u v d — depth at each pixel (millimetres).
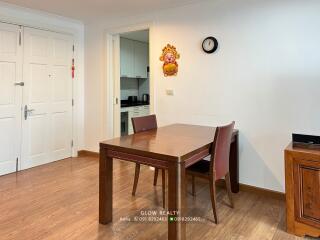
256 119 2902
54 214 2426
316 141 2229
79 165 3973
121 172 3689
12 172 3605
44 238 2041
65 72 4223
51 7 3467
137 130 2816
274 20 2721
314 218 2031
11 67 3516
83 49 4457
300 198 2082
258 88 2867
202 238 2070
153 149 2008
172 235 1843
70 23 4230
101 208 2262
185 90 3395
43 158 4000
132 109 5375
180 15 3359
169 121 3566
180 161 1818
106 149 2201
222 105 3121
